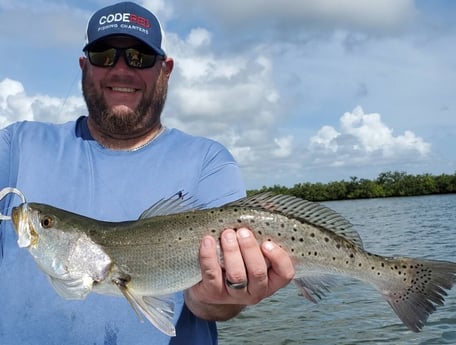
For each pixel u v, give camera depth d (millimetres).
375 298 3777
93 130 1025
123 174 965
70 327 872
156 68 1026
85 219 882
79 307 879
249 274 770
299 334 3061
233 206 867
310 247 873
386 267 920
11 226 928
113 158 982
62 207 937
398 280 924
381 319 3260
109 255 854
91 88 1008
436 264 920
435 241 7277
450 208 16094
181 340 888
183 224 858
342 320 3289
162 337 879
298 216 881
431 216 12836
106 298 886
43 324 873
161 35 1047
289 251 859
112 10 1019
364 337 2934
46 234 855
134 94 1000
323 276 907
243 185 995
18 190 906
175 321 892
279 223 862
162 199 903
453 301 3564
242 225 849
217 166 985
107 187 954
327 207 898
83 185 957
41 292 888
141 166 974
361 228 10164
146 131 1012
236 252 765
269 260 787
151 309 840
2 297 895
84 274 851
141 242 854
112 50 996
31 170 962
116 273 853
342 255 893
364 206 20969
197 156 989
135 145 1015
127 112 981
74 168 972
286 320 3387
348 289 4129
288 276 794
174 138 1025
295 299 3986
